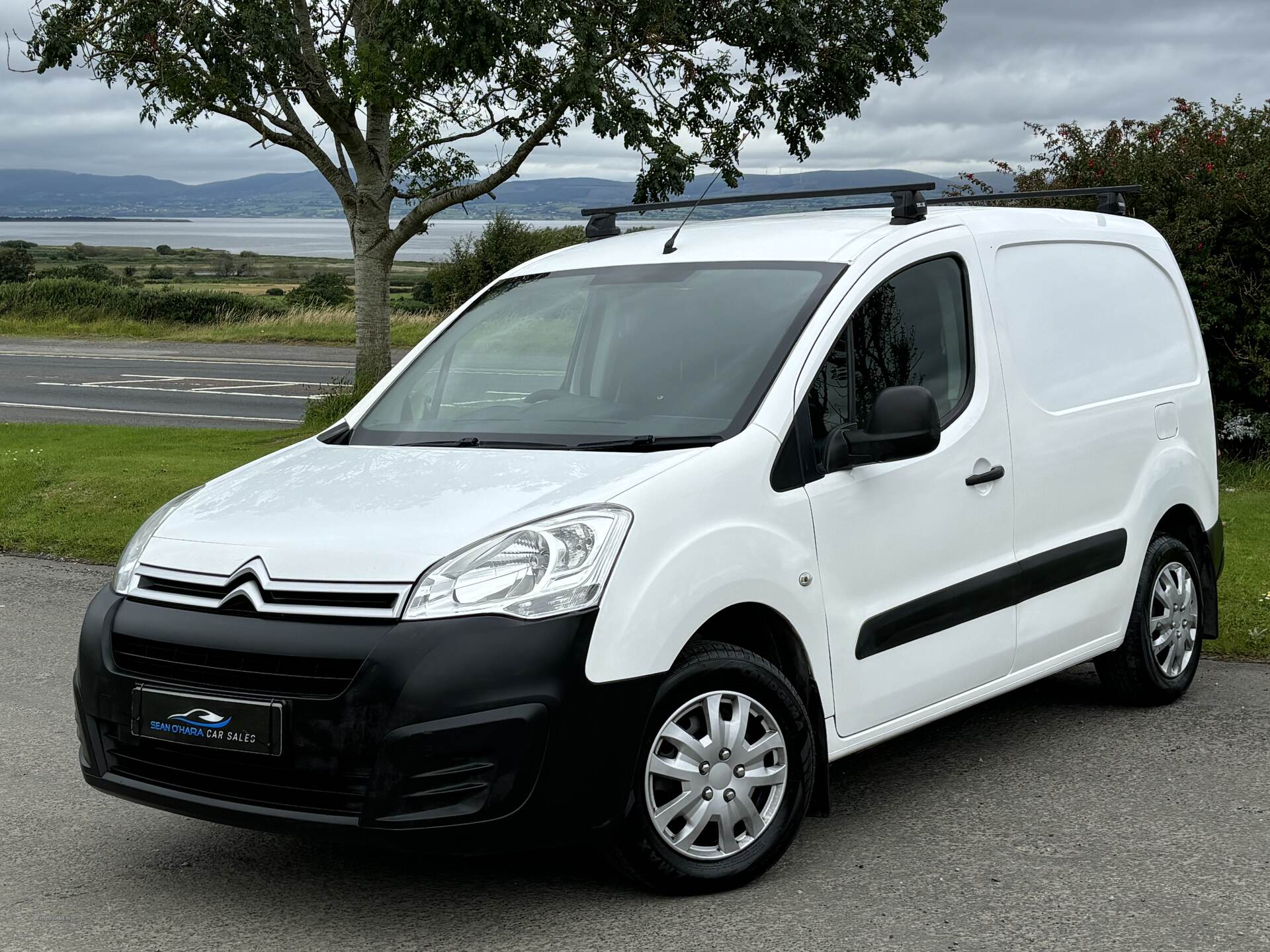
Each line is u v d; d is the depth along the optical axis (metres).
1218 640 6.59
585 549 3.42
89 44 12.73
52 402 21.23
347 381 16.05
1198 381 5.93
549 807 3.32
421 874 3.91
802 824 4.28
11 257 60.91
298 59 12.95
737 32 12.84
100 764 3.69
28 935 3.52
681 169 12.78
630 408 4.14
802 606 3.86
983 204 6.76
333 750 3.28
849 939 3.38
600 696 3.36
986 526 4.56
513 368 4.59
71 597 8.11
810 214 5.27
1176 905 3.57
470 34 11.53
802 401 4.00
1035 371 4.88
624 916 3.56
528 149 13.61
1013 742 5.15
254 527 3.69
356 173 14.60
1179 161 12.06
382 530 3.53
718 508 3.68
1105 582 5.20
